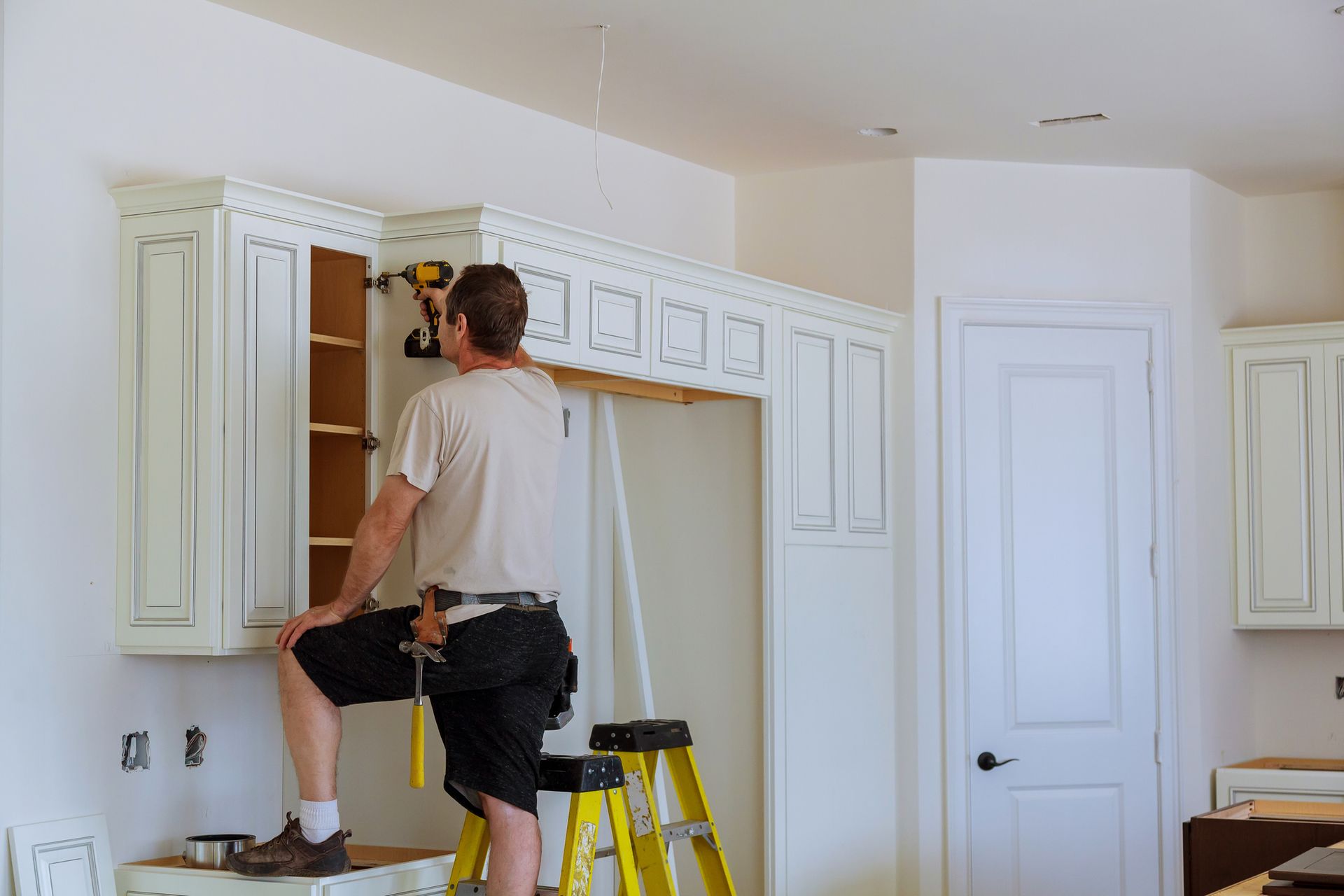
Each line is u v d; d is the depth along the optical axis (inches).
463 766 117.7
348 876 119.8
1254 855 143.3
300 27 151.7
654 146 200.7
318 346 140.2
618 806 130.5
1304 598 212.2
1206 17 151.8
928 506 201.5
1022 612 202.8
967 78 171.6
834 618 189.3
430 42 157.2
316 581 143.2
